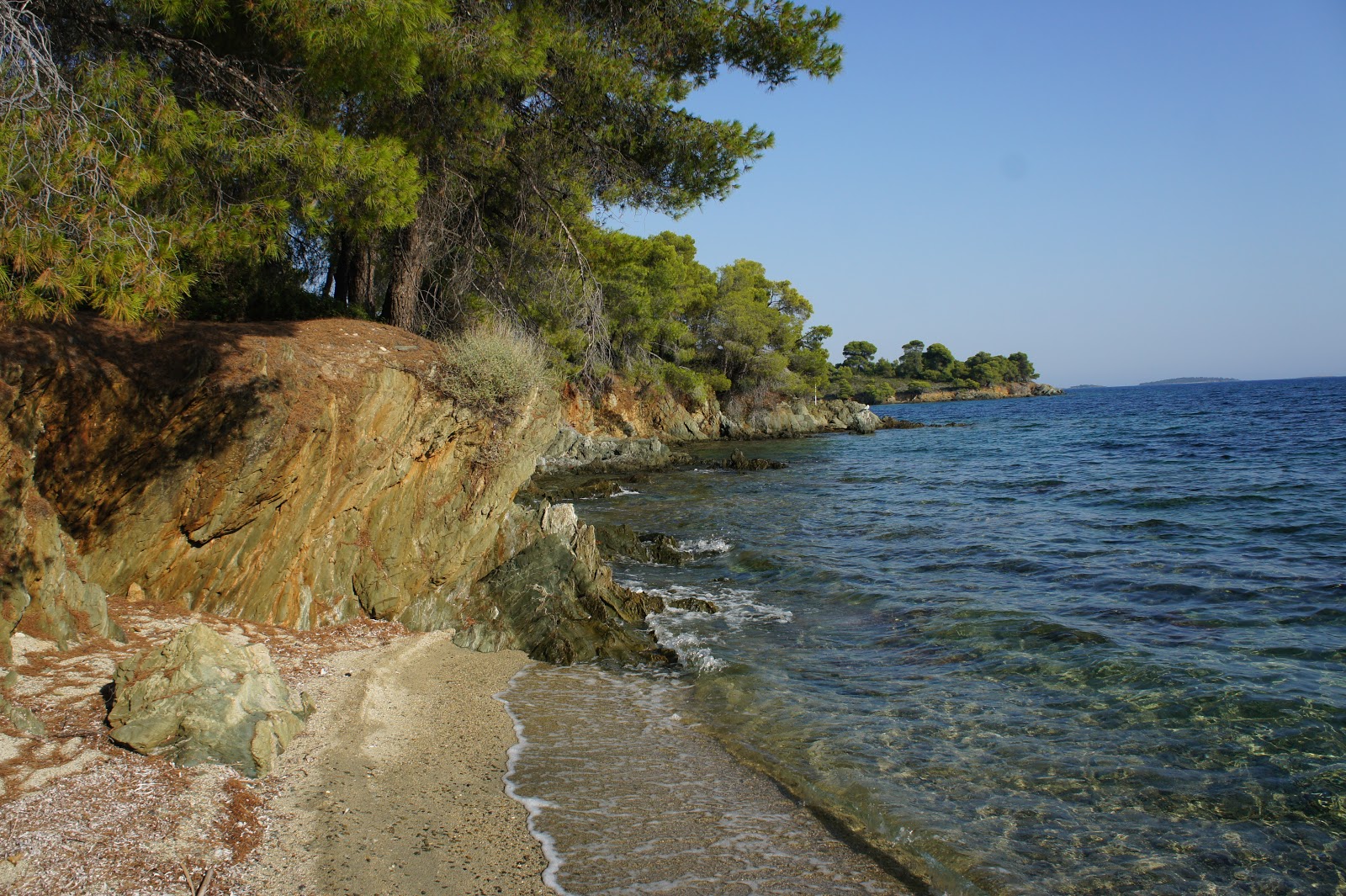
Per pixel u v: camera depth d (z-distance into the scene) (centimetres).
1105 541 1702
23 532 643
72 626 671
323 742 636
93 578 789
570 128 1421
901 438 5912
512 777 646
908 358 18325
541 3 1231
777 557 1603
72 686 599
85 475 772
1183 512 2066
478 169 1443
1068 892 504
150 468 810
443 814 564
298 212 904
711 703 837
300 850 481
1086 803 616
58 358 739
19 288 547
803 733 755
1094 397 17688
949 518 2092
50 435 743
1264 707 785
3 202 540
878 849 552
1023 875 521
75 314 866
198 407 831
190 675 576
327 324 1123
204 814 486
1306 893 502
